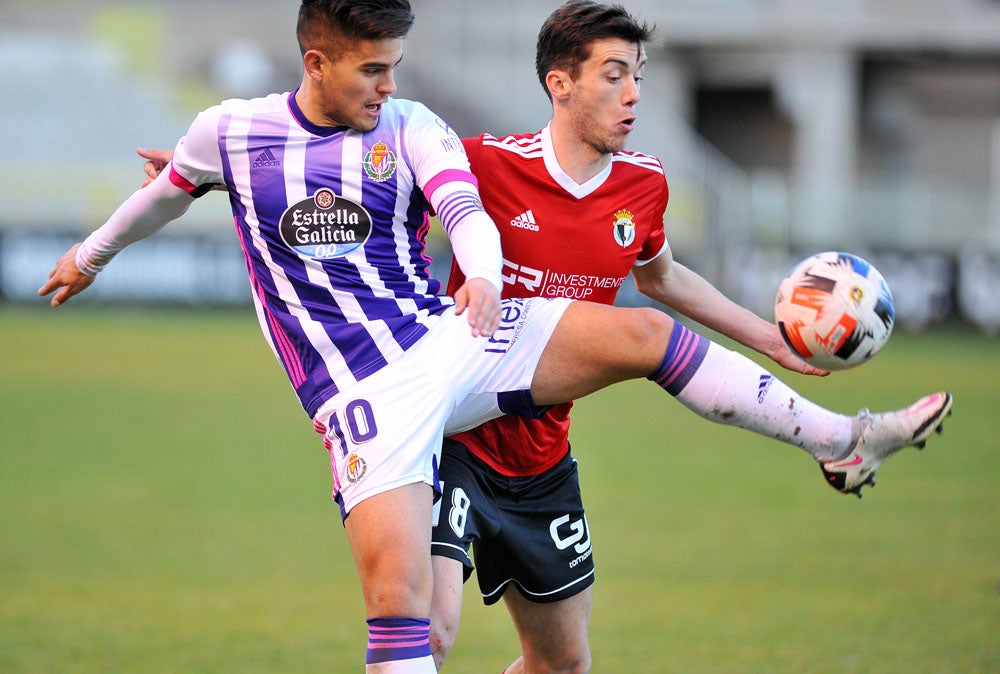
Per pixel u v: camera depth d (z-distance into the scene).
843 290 11.98
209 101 92.88
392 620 11.49
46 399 46.53
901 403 47.53
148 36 97.19
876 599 21.56
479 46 100.62
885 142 113.94
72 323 72.81
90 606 20.95
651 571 23.77
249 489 31.69
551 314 12.62
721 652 18.31
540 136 13.91
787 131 112.00
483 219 12.11
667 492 32.12
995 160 114.25
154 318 76.38
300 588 22.48
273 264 12.68
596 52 13.10
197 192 13.16
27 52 94.00
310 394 12.55
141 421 42.31
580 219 13.86
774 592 22.12
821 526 28.03
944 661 17.67
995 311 79.12
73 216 81.75
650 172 14.20
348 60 11.87
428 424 12.06
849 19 101.81
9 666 17.41
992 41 102.06
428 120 12.71
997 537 26.91
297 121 12.50
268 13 99.75
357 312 12.42
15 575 23.09
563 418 14.19
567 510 14.41
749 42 102.31
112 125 88.62
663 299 15.16
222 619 20.22
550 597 14.45
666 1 101.56
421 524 11.78
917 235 81.88
